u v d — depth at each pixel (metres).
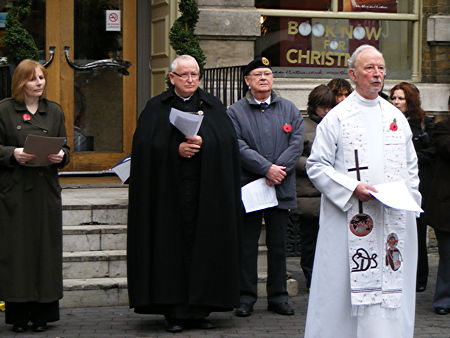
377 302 6.85
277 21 12.90
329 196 6.89
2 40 11.81
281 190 9.42
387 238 6.88
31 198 8.47
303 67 13.02
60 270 8.60
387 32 13.32
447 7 13.26
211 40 12.30
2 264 8.44
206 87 12.06
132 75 12.81
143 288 8.55
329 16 13.05
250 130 9.42
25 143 8.13
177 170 8.68
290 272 11.70
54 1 12.44
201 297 8.62
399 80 13.34
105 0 12.67
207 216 8.69
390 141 6.95
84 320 9.08
